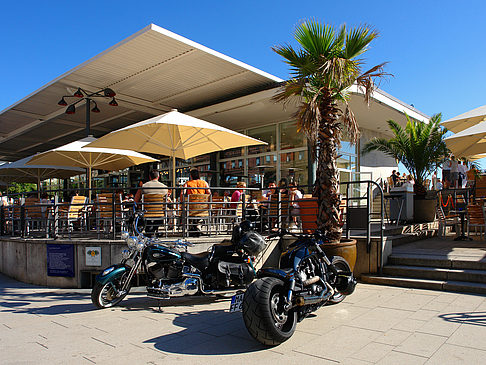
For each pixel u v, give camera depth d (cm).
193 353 386
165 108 1653
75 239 783
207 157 1959
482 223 935
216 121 1703
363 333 430
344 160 1764
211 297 628
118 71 1244
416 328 442
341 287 557
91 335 449
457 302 551
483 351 370
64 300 645
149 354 385
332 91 718
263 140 1769
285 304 409
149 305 592
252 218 899
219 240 756
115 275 572
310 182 1505
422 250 803
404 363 347
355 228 754
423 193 1234
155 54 1116
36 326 489
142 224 583
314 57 702
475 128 862
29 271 826
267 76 1297
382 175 1981
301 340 413
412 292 623
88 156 1153
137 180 2312
